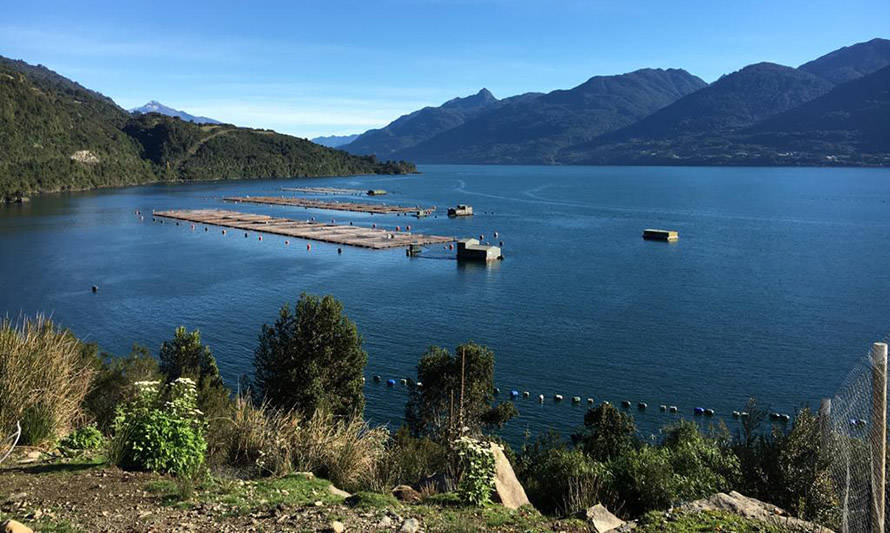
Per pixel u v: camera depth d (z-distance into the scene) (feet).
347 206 655.76
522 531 32.83
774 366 178.40
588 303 251.80
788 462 43.47
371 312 236.22
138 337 202.18
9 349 45.24
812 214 581.53
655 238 428.97
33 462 39.37
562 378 169.68
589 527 34.58
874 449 26.12
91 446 44.24
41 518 28.99
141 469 38.55
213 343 194.80
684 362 182.09
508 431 136.46
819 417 40.37
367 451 49.01
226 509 32.24
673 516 32.99
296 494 36.40
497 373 173.17
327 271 318.45
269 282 289.94
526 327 217.15
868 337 204.85
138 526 28.94
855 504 29.32
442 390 126.82
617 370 175.94
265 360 108.27
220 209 631.15
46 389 45.14
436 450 56.59
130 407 46.73
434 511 34.99
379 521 31.68
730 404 152.76
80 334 203.82
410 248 368.07
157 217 549.54
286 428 49.44
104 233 448.65
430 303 250.98
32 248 377.71
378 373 171.53
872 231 465.47
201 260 346.95
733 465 48.47
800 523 32.89
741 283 288.30
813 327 216.54
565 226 505.66
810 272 312.50
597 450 95.50
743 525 31.65
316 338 102.32
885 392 26.08
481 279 299.99
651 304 249.75
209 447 46.21
